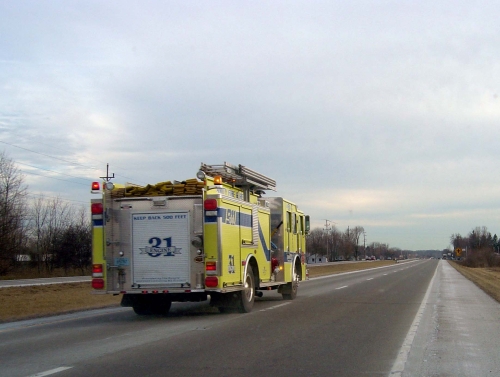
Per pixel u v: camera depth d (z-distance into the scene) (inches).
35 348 380.8
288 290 751.7
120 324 505.4
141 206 521.3
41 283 1249.4
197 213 509.0
